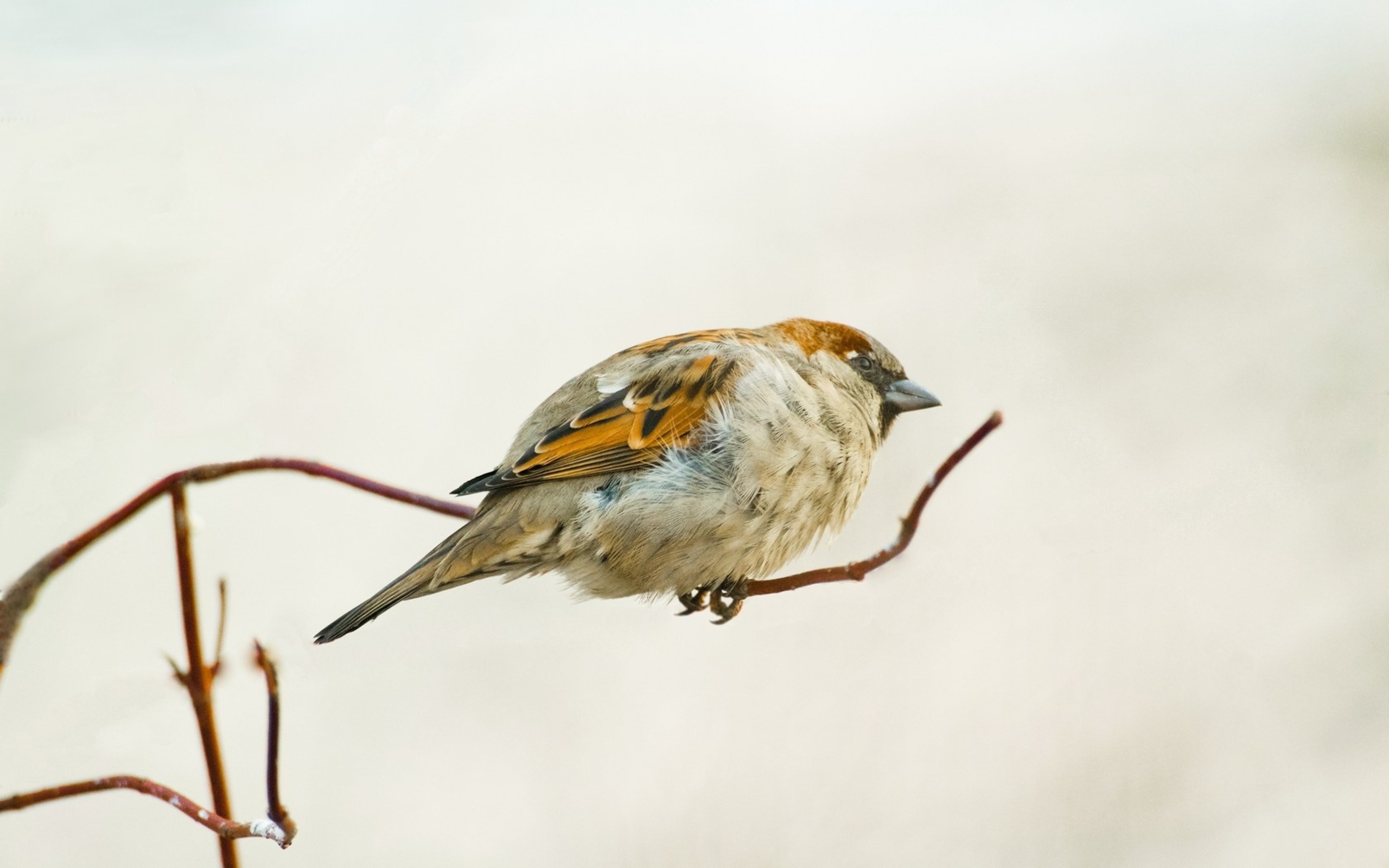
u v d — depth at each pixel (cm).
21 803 363
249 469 412
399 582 679
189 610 394
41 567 379
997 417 546
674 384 724
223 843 372
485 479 716
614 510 700
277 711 378
